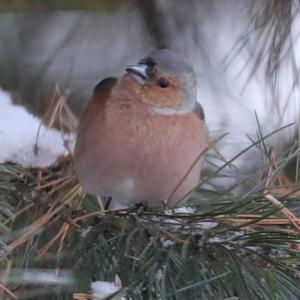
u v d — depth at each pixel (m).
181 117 6.25
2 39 8.26
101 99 6.15
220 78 8.66
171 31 8.66
